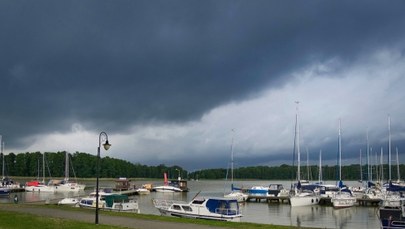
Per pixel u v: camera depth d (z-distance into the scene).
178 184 154.38
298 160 108.25
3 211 43.56
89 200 71.12
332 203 89.38
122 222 35.91
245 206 94.38
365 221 68.75
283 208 89.81
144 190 136.25
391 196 87.94
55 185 137.50
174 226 33.41
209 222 36.41
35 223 34.41
